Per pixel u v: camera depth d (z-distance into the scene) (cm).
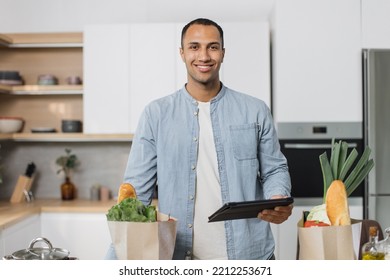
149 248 138
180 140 186
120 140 408
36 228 366
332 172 153
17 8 422
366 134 359
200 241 184
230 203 141
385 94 357
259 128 193
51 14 421
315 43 363
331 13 363
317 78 363
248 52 379
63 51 429
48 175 433
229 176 186
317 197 362
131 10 420
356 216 361
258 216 158
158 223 137
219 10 419
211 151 188
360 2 364
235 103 193
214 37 177
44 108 432
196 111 189
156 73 387
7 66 430
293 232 362
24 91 404
